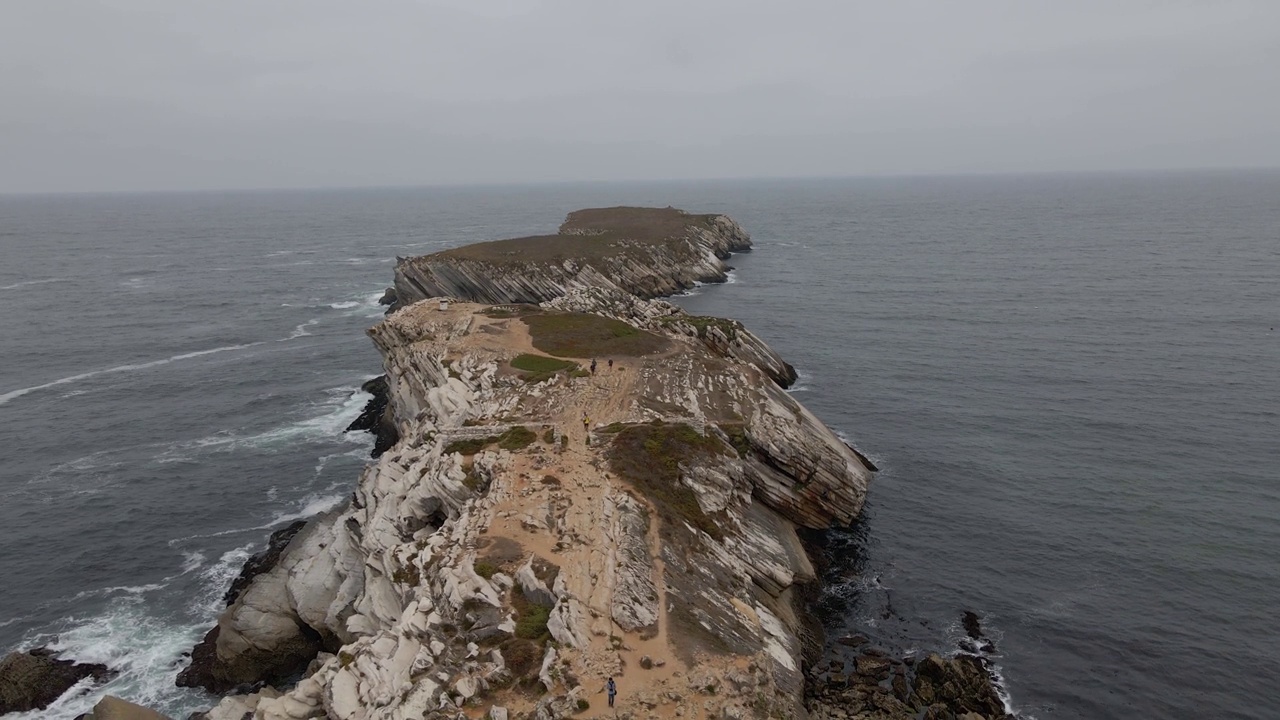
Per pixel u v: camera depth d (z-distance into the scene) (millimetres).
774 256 182500
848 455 57844
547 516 37344
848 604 44969
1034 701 37250
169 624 46438
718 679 28484
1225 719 35875
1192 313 105438
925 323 106875
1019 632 42156
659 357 66125
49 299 146000
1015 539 50938
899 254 179125
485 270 118500
